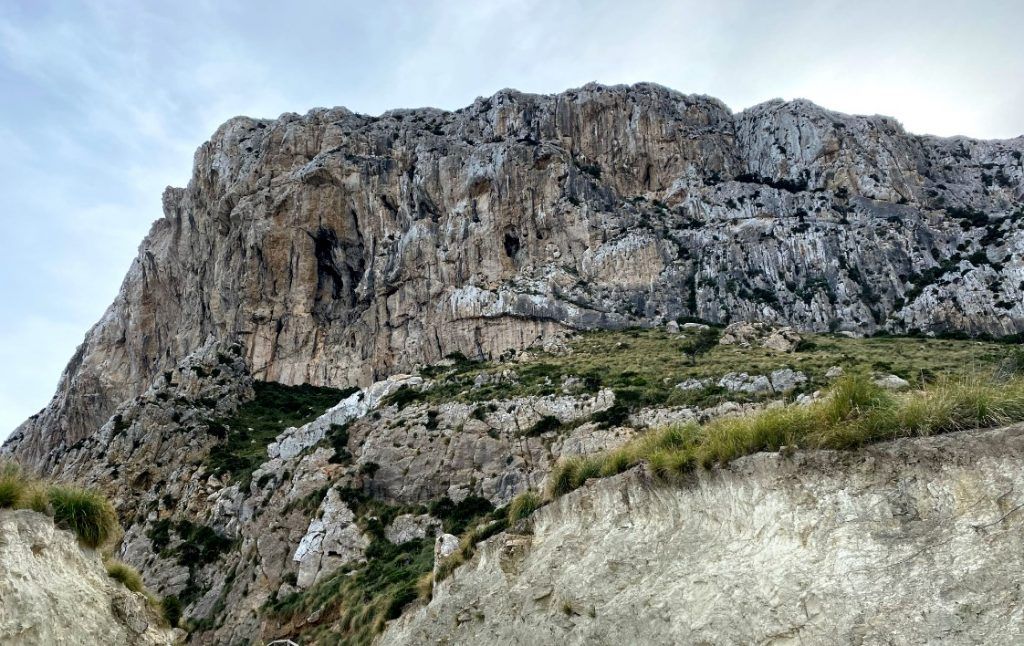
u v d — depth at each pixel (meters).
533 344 96.06
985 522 9.95
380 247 116.75
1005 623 8.98
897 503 11.20
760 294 100.38
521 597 20.75
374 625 34.25
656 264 105.38
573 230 110.50
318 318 115.19
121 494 76.25
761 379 59.38
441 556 29.55
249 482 70.56
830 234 104.44
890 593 10.48
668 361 74.81
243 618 53.56
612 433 55.59
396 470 62.81
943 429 11.23
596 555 18.27
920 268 100.31
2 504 16.06
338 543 56.28
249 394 99.38
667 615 14.38
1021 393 10.83
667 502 16.70
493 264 108.50
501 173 115.50
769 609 12.12
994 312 87.88
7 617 13.80
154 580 61.59
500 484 58.28
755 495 13.88
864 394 12.86
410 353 103.75
